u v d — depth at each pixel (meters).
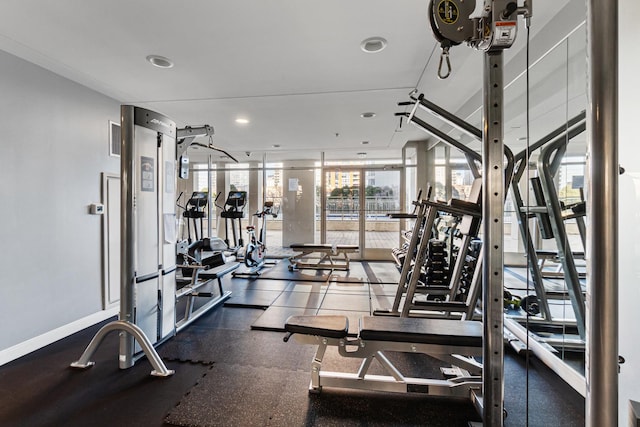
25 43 2.35
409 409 1.89
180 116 4.23
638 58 1.28
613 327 0.71
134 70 2.81
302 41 2.31
